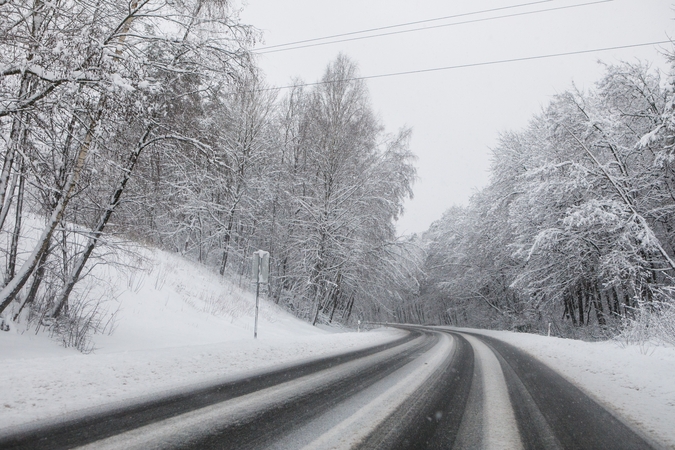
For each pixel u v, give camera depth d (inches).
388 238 943.0
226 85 343.9
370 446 125.5
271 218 925.8
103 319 363.9
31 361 211.6
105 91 244.1
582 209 687.7
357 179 831.1
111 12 277.9
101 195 339.6
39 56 230.5
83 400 163.9
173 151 356.2
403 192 984.9
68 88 235.0
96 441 120.4
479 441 136.2
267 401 179.6
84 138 282.5
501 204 1080.2
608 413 184.2
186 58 329.1
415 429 145.8
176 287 563.2
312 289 847.1
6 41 226.4
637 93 719.1
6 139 249.1
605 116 728.3
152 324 405.1
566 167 773.9
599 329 824.3
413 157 957.2
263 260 463.2
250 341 391.2
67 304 324.2
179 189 502.3
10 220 378.9
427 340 619.2
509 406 188.4
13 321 280.1
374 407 175.2
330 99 829.2
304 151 959.0
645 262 662.5
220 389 199.9
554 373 304.0
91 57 239.8
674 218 719.7
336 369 280.5
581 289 941.8
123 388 187.5
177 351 293.3
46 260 315.6
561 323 993.5
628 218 681.0
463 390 222.2
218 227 866.8
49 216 303.4
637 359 365.7
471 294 1454.2
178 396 181.3
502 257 1166.3
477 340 659.4
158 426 137.4
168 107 335.9
